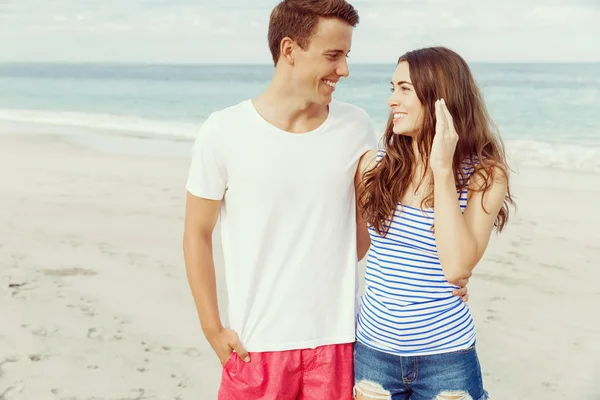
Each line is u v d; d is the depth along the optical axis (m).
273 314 2.66
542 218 8.11
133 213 8.08
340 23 2.44
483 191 2.45
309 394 2.74
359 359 2.65
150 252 6.59
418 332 2.47
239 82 36.59
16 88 36.50
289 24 2.46
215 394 4.09
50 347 4.64
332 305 2.70
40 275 5.96
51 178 10.27
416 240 2.50
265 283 2.66
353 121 2.69
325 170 2.61
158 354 4.57
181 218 7.83
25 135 15.92
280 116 2.58
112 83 38.19
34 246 6.79
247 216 2.63
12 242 6.92
